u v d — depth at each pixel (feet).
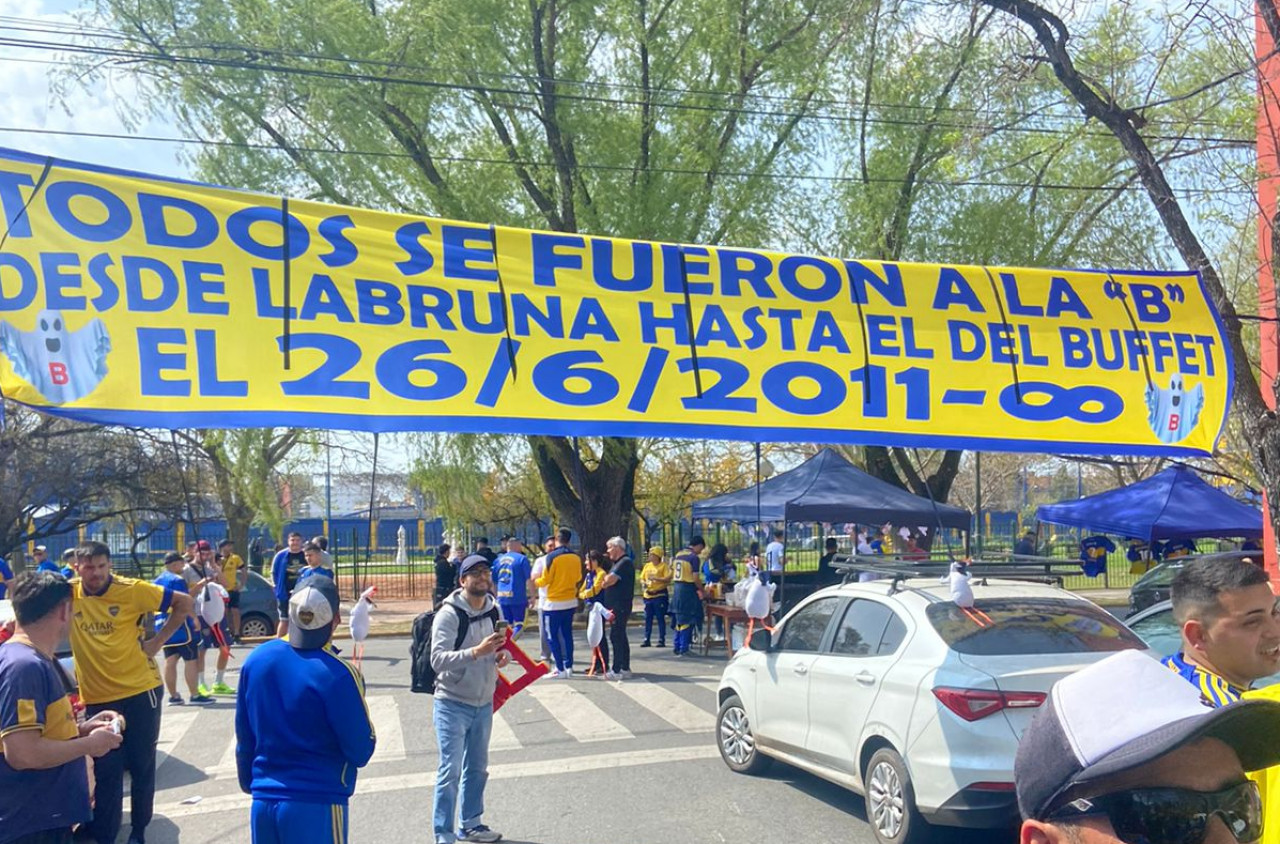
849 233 68.33
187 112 59.21
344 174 59.88
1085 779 4.82
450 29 59.82
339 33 58.23
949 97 63.31
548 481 70.08
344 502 172.86
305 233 20.83
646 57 65.67
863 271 25.16
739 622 52.37
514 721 35.22
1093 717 4.91
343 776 14.61
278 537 69.77
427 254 21.65
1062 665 20.13
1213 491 60.34
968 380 25.48
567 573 44.75
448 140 63.98
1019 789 5.22
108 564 22.11
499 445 67.41
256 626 58.85
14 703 14.69
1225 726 4.93
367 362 20.75
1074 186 55.52
